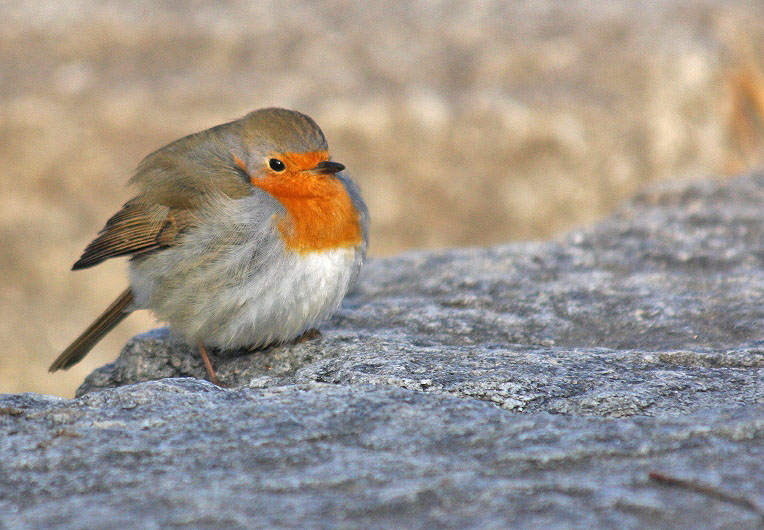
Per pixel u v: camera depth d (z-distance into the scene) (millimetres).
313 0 26891
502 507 5070
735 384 7418
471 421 6258
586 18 25094
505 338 9523
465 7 26141
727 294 10406
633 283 11008
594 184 21344
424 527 4895
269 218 9227
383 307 10539
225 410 6566
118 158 21219
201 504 5203
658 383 7453
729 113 22500
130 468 5766
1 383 18703
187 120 21500
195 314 9344
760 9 25734
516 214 21125
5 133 21406
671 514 4926
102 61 23719
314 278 9273
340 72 23141
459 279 11562
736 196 14609
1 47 24297
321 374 8266
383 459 5727
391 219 21000
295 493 5324
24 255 20453
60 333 19422
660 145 21812
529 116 21406
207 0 26797
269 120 9766
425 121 21375
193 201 9523
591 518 4918
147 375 9625
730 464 5477
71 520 5086
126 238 9828
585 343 9328
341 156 21219
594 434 5988
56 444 6129
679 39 23719
